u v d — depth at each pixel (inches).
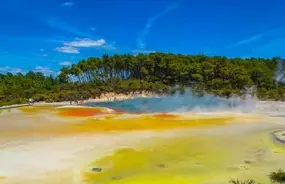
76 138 1470.2
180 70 4288.9
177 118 2020.2
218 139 1457.9
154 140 1433.3
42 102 3371.1
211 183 916.6
